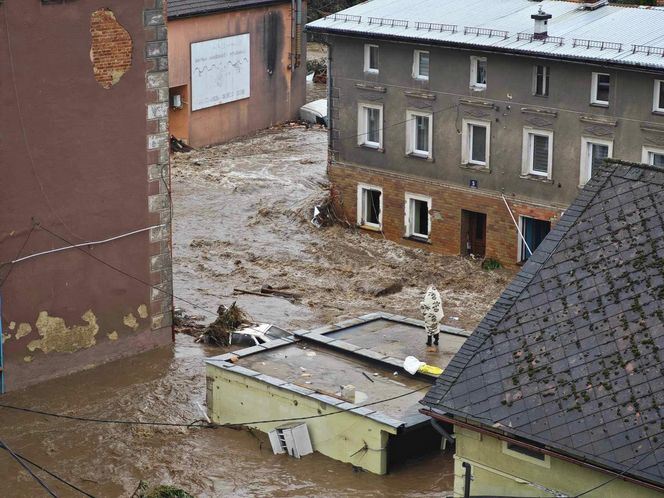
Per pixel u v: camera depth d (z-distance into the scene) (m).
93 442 44.66
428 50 65.94
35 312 49.25
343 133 71.06
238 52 94.44
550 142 62.66
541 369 32.59
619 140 60.25
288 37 99.81
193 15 88.81
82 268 50.59
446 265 66.19
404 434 41.34
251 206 76.31
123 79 50.44
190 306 59.31
